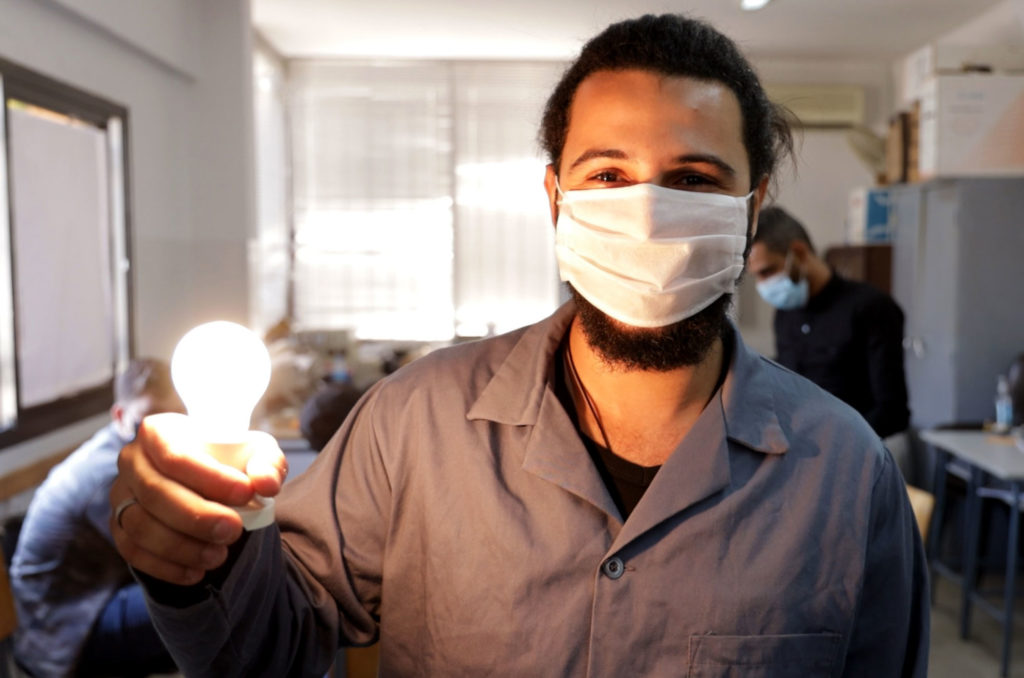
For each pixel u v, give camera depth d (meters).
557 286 5.86
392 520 0.84
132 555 0.59
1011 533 3.00
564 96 0.85
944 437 3.52
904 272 4.56
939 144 3.94
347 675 1.78
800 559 0.78
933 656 3.15
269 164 5.38
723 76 0.80
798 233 2.79
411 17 4.75
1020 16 4.28
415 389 0.88
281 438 3.05
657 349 0.79
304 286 5.85
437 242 5.82
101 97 3.16
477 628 0.78
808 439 0.84
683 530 0.78
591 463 0.79
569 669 0.76
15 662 2.17
